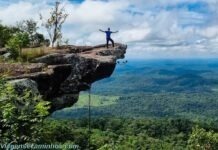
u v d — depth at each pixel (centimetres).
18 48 2319
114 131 12256
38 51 2412
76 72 2284
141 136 10294
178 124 14025
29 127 1330
